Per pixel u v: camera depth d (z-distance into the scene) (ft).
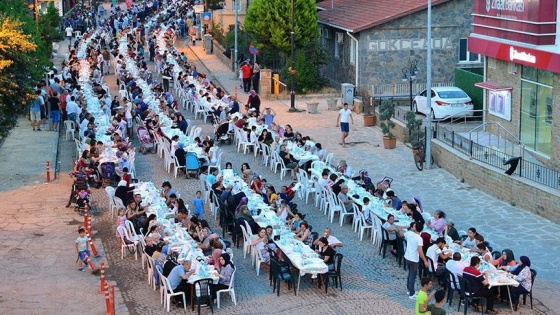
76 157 121.60
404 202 83.05
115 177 105.81
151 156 121.80
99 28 271.69
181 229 77.46
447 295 69.46
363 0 182.09
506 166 95.86
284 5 166.81
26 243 84.84
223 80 181.68
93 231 89.45
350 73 159.94
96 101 140.56
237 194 85.35
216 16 233.35
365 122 134.31
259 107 143.54
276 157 109.91
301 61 162.71
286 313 67.51
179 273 68.33
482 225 87.10
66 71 168.14
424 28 153.69
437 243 71.46
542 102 102.32
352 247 82.84
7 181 107.34
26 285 73.87
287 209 83.35
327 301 69.72
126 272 77.82
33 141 129.80
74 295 71.87
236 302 69.77
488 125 116.26
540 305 67.77
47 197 100.83
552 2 99.25
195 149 110.83
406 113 122.31
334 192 90.63
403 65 154.51
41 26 206.90
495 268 67.77
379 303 69.10
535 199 89.15
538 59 98.89
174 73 170.50
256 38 179.22
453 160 105.09
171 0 335.88
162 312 68.28
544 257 78.18
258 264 75.72
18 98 110.01
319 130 132.67
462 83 133.08
